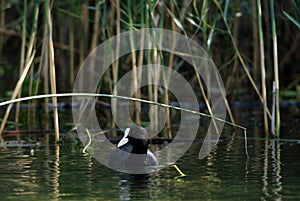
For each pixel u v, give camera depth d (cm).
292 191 818
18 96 1369
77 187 848
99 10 1392
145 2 1238
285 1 1658
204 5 1262
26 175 923
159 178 909
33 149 1151
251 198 786
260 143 1195
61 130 1374
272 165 985
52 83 1174
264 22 1777
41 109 1730
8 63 2275
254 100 1762
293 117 1533
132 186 856
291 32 1836
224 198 787
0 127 1347
